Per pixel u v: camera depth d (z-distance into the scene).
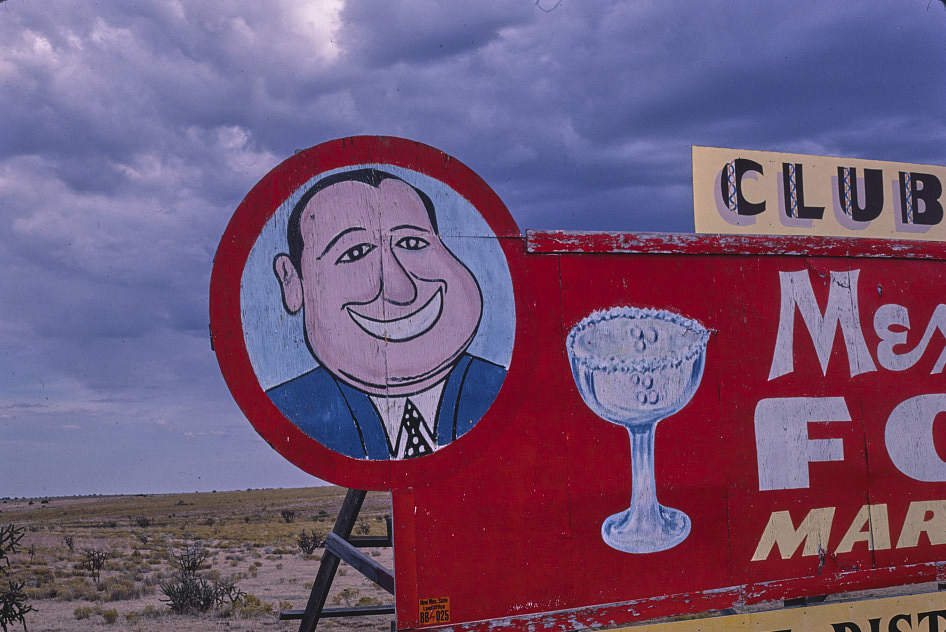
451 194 4.46
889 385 5.41
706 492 4.84
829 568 5.09
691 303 4.93
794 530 5.03
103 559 33.38
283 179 4.20
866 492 5.25
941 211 6.20
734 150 5.58
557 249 4.62
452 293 4.41
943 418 5.53
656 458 4.75
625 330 4.75
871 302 5.43
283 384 4.12
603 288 4.73
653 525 4.69
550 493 4.49
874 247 5.46
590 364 4.64
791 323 5.18
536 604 4.39
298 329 4.16
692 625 4.71
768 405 5.05
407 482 4.24
